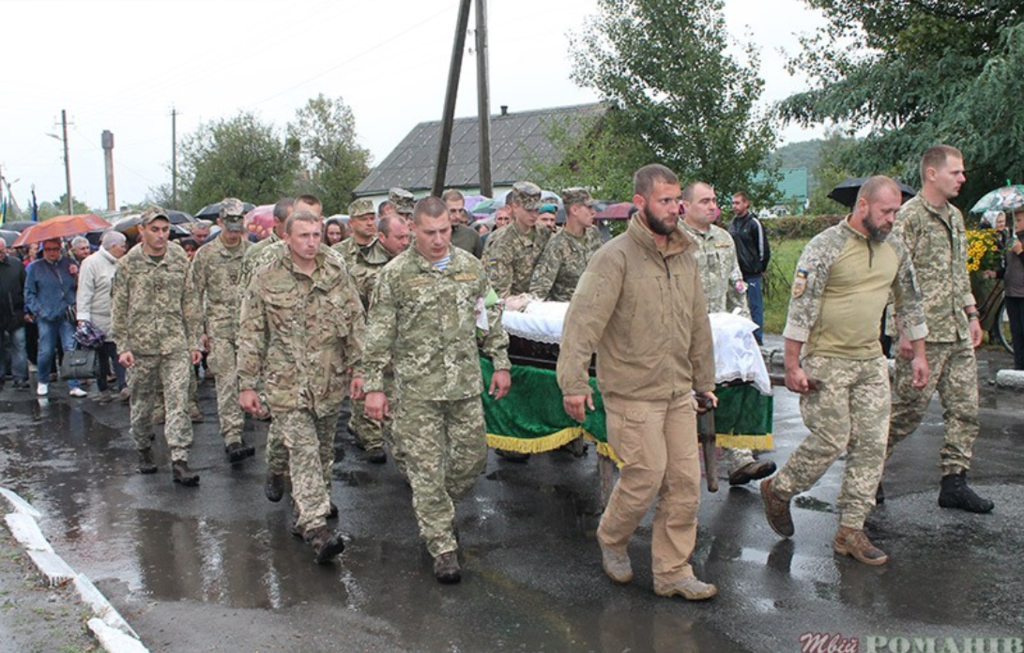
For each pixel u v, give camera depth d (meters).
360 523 5.82
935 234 5.34
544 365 6.11
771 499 5.08
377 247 7.10
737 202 11.27
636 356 4.27
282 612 4.46
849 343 4.73
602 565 4.88
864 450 4.78
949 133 12.51
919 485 6.02
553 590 4.62
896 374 5.53
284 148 47.88
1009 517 5.36
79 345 10.22
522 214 6.97
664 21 15.93
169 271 7.06
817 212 34.47
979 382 9.25
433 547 4.80
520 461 7.20
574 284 6.86
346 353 5.38
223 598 4.66
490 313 5.04
